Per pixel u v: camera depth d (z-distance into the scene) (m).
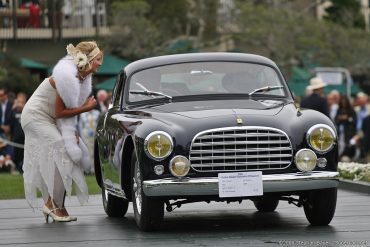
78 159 28.73
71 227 27.45
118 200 29.66
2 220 29.48
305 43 117.56
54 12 101.12
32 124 28.73
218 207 32.53
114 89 30.12
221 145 24.59
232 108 25.98
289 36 118.12
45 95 28.86
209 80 28.23
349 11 140.38
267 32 117.25
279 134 24.78
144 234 25.25
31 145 28.88
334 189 25.70
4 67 86.12
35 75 98.31
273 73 28.67
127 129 25.92
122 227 27.16
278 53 117.31
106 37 108.19
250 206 32.72
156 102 27.92
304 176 24.84
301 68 121.69
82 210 32.47
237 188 24.59
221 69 28.50
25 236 25.48
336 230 25.22
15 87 79.12
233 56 29.03
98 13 107.19
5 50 99.38
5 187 41.00
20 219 29.72
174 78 28.36
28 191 29.11
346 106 63.25
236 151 24.62
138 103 28.08
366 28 145.12
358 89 120.00
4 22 97.38
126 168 26.56
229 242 23.23
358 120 66.81
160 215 25.23
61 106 28.58
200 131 24.56
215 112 25.44
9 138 58.91
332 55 120.94
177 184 24.47
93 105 28.83
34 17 100.00
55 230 26.75
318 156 25.02
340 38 124.12
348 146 63.09
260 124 24.77
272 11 120.62
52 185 28.66
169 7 117.12
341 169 40.62
